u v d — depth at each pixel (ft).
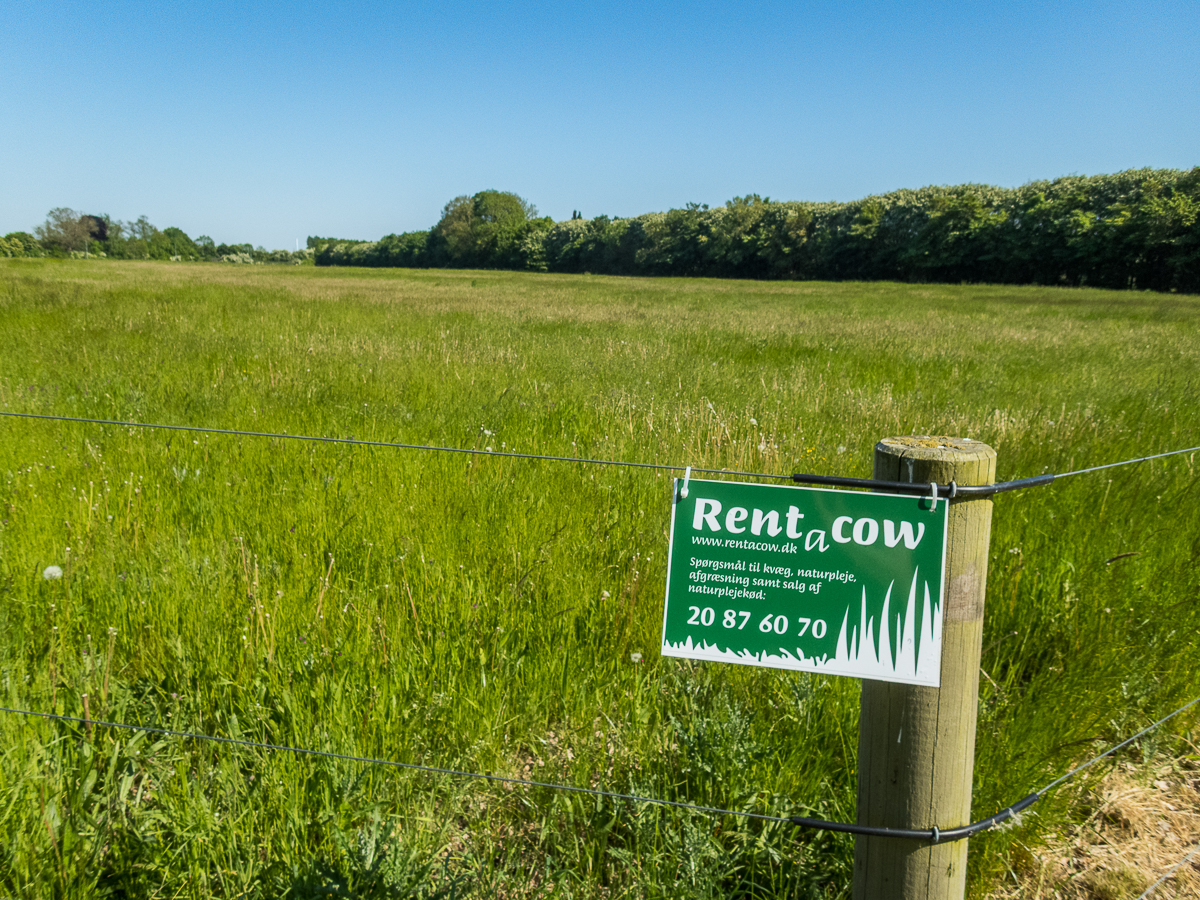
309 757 7.58
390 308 59.11
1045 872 7.15
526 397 24.34
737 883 6.71
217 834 6.70
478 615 10.24
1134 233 194.80
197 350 31.35
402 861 6.29
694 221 313.94
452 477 15.51
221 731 8.21
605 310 70.08
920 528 4.74
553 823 7.30
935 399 26.07
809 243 282.36
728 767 7.51
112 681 8.66
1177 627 10.55
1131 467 16.25
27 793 6.94
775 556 4.92
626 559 11.98
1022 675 10.30
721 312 72.49
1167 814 8.06
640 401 23.71
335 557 11.81
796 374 30.96
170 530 12.66
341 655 9.16
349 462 16.22
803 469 16.96
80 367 26.81
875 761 5.26
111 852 6.59
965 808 5.30
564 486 15.49
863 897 5.49
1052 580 11.39
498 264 398.42
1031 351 42.45
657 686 9.09
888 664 4.84
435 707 8.47
